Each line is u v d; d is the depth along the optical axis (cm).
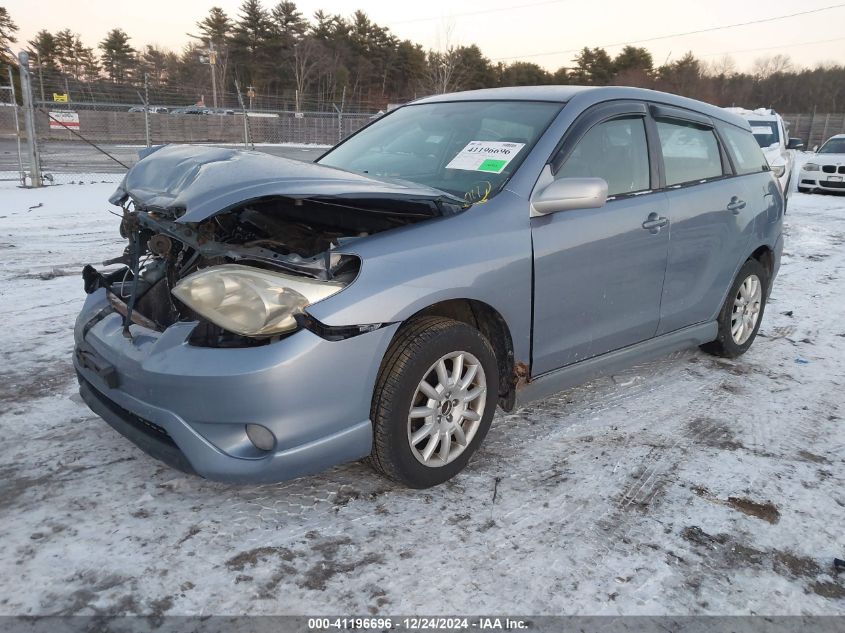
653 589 233
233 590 223
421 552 246
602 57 7012
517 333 304
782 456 332
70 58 7625
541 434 343
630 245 346
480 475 301
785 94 6475
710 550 255
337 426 251
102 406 281
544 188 313
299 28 7181
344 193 246
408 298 258
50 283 606
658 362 459
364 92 7475
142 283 293
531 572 238
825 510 285
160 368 242
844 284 717
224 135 2770
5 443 312
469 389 293
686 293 399
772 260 481
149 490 278
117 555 237
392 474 273
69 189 1352
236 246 251
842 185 1596
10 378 389
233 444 243
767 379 436
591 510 278
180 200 240
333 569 235
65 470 291
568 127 336
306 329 239
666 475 308
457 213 289
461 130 363
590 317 337
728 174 435
